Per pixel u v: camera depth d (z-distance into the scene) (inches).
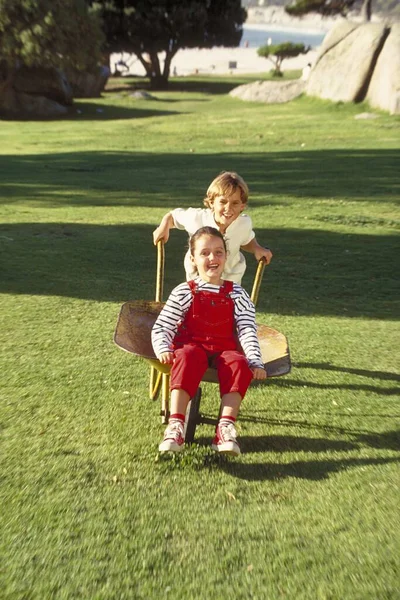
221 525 129.4
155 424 169.0
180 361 147.1
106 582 113.4
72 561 118.3
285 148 796.0
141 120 1190.3
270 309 268.4
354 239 390.3
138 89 2071.9
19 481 142.3
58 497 136.9
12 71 1354.6
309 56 4365.2
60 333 230.4
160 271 180.7
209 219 172.6
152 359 149.3
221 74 2785.4
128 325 159.2
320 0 2023.9
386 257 353.1
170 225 179.6
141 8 2010.3
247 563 119.0
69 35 1374.3
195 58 4510.3
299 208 474.9
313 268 331.0
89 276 301.0
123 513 132.2
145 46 2090.3
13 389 186.5
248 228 175.0
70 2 1369.3
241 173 629.0
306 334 240.7
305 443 162.9
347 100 1152.8
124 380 194.5
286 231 407.8
